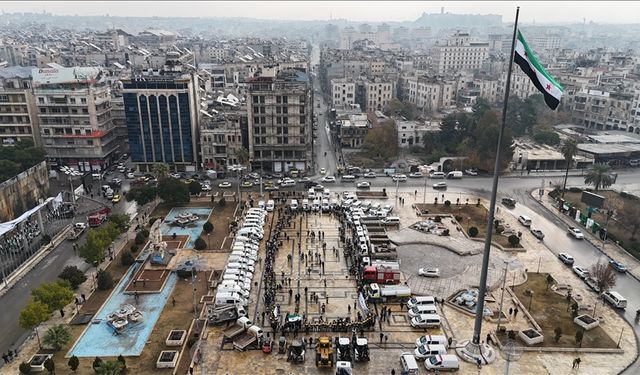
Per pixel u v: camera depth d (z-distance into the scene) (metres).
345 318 85.69
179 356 76.50
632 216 123.81
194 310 88.44
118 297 92.88
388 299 91.50
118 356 74.81
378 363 74.56
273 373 72.31
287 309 88.19
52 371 70.44
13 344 79.44
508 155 175.25
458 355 76.50
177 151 171.25
